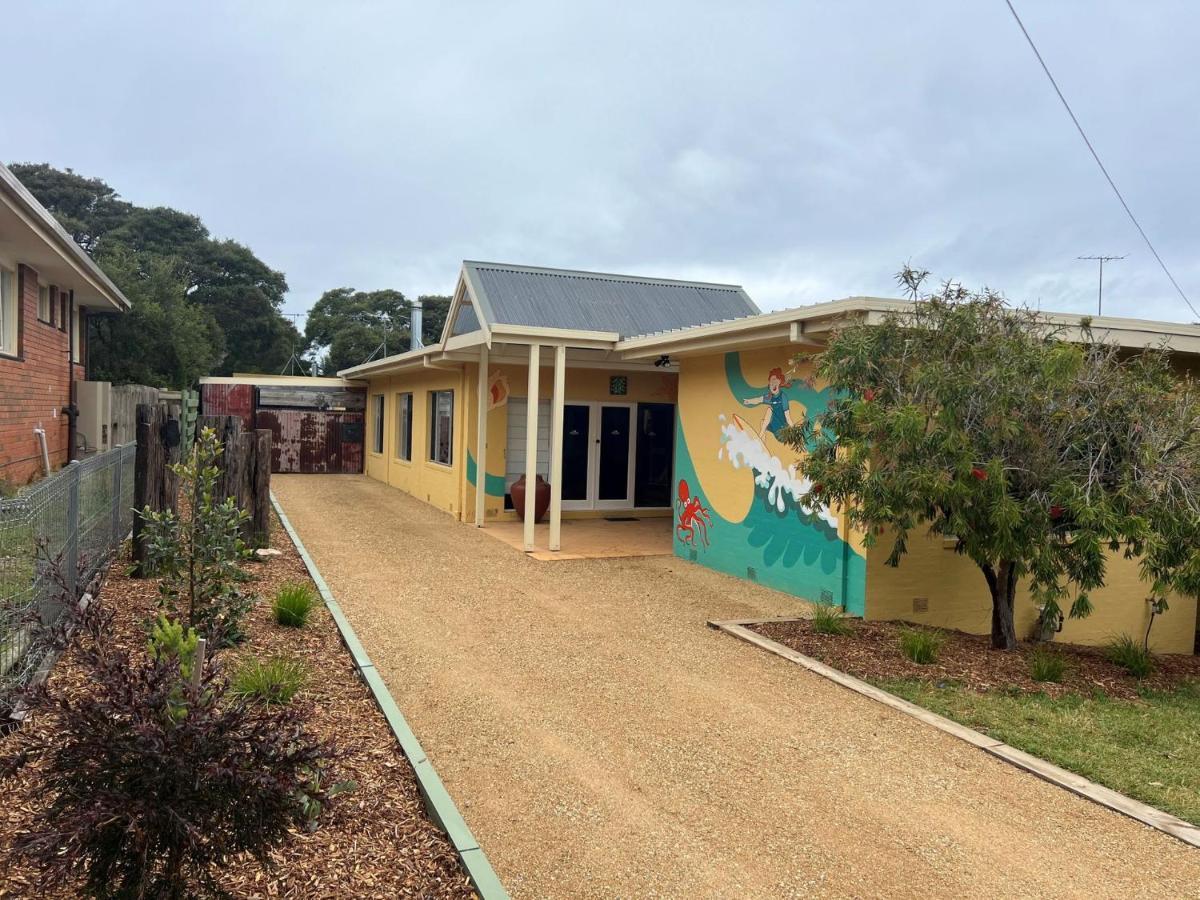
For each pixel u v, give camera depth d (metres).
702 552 10.41
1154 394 6.10
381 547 10.94
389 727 4.70
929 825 3.89
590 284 13.71
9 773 2.61
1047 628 6.33
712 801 4.05
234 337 40.56
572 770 4.34
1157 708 5.88
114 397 17.88
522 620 7.39
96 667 2.66
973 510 5.99
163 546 5.82
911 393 6.17
